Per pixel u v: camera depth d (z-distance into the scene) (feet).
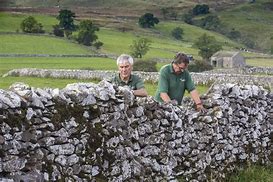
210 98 38.29
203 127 36.35
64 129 26.53
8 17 515.09
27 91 25.32
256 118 42.34
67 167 26.53
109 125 28.99
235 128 39.63
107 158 28.58
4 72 174.40
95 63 286.66
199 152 35.68
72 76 143.23
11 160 23.90
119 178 29.12
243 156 40.47
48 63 275.39
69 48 378.73
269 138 44.11
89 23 415.64
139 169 30.48
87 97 28.07
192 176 34.65
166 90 35.63
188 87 36.88
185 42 574.97
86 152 27.50
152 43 482.28
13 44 369.09
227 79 128.36
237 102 40.06
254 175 38.78
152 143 31.89
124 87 30.83
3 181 23.39
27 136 24.68
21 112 24.61
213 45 397.19
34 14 606.55
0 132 23.62
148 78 125.80
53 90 27.07
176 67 35.81
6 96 24.22
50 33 445.37
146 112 31.76
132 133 30.48
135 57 361.30
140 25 650.43
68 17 486.79
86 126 27.71
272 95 44.65
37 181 24.59
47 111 25.95
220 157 37.63
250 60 404.57
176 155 33.73
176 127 33.71
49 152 25.72
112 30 582.35
